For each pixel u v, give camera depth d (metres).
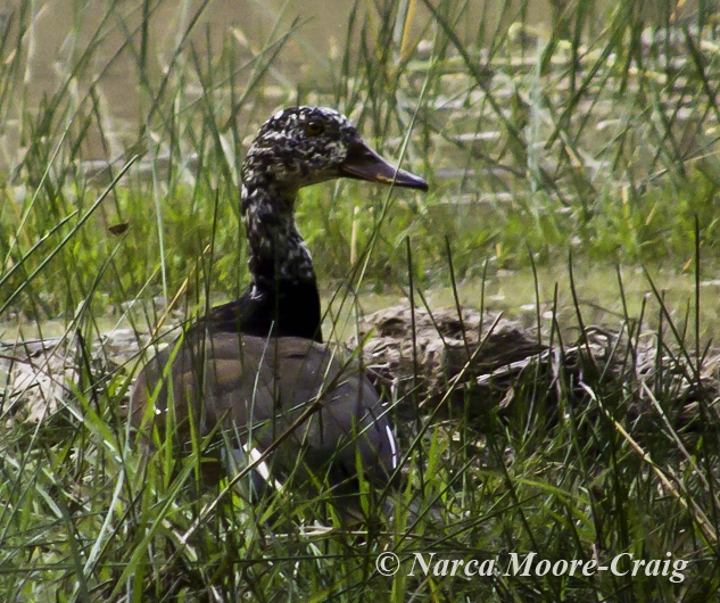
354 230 14.31
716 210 15.16
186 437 7.57
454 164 17.62
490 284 13.91
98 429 6.92
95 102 12.80
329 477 7.11
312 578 6.31
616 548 6.66
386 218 15.53
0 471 7.51
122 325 12.48
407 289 13.88
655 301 12.67
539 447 8.11
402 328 11.02
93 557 5.98
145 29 12.73
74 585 6.33
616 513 6.75
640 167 16.89
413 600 6.53
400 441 8.49
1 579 6.40
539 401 8.73
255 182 10.18
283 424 7.34
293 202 10.24
